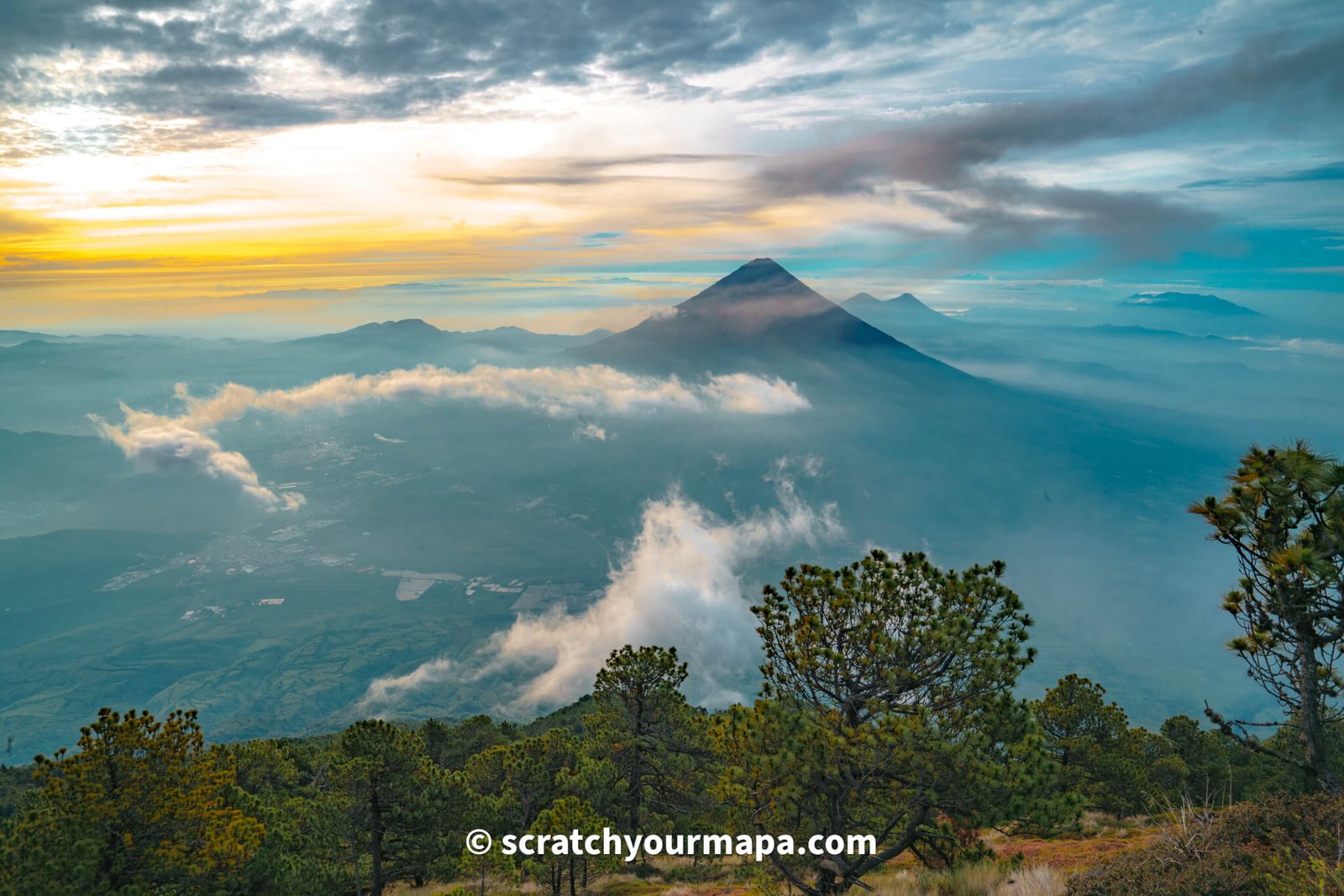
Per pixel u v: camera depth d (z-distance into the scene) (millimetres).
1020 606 12406
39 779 16578
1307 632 9156
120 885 16281
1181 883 8750
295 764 34938
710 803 29875
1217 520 9789
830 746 11938
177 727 17719
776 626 13586
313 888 22797
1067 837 19578
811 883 13914
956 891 12891
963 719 11898
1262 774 30734
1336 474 8891
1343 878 7391
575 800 25031
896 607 12852
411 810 26562
